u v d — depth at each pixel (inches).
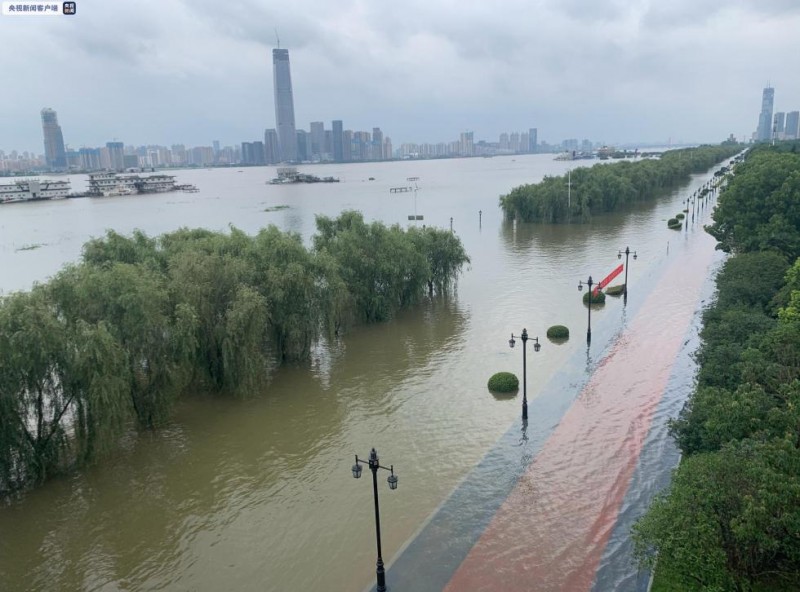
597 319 2198.6
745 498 682.8
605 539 988.6
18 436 1189.1
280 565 979.3
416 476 1222.9
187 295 1550.2
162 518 1119.0
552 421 1427.2
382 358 1900.8
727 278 1856.5
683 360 1752.0
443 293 2613.2
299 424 1471.5
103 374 1242.0
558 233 4234.7
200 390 1664.6
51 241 4753.9
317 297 1866.4
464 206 6579.7
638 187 5580.7
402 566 948.0
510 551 971.9
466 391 1630.2
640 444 1291.8
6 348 1153.4
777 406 930.7
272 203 7805.1
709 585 679.7
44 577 972.6
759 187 2481.5
